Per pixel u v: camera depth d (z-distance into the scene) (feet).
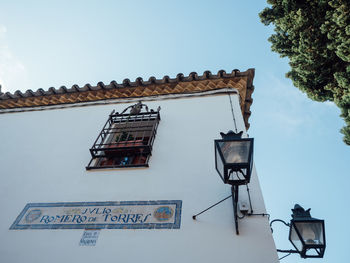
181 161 12.14
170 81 16.75
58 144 14.84
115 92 17.66
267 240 8.49
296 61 15.30
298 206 8.86
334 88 14.07
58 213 10.83
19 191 12.35
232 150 7.80
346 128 14.65
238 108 14.83
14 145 15.44
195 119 14.64
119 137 14.01
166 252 8.76
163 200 10.49
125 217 10.11
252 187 10.37
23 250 9.71
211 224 9.34
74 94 17.93
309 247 7.57
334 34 13.08
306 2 14.67
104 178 11.96
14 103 18.79
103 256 9.01
